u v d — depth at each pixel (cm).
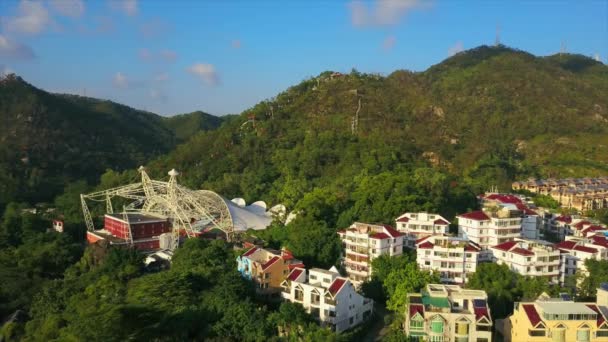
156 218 15825
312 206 14212
